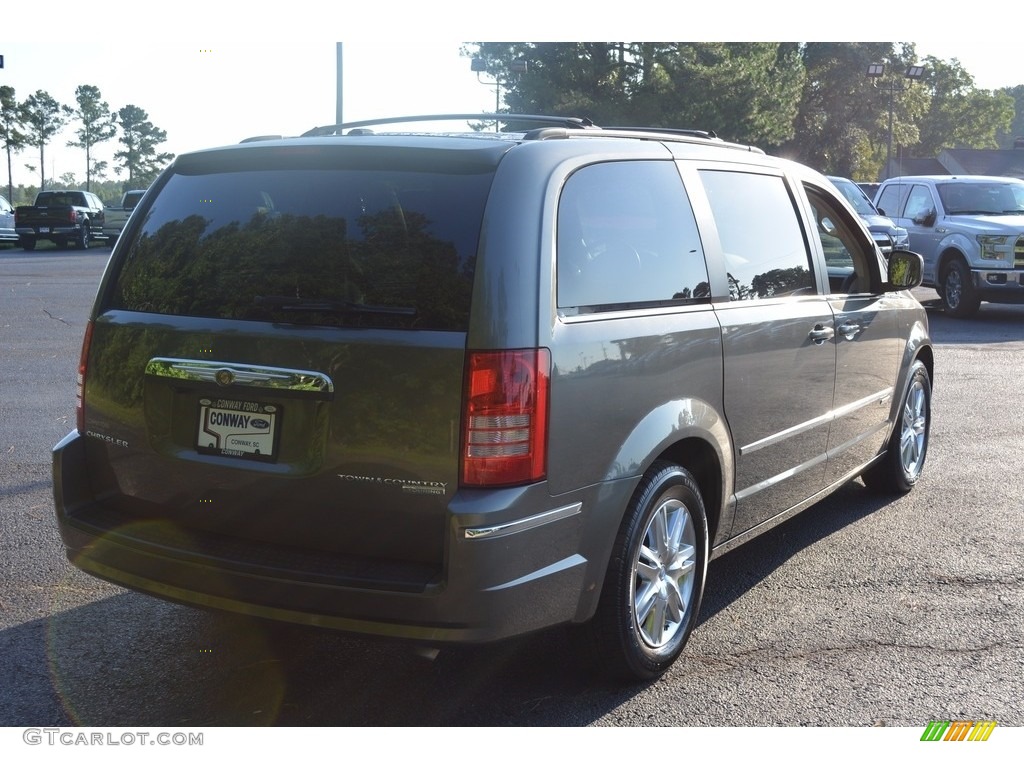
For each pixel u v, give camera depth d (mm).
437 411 3076
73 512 3688
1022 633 4250
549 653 4039
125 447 3615
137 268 3693
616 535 3510
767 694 3715
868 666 3945
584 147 3609
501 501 3049
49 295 17344
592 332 3348
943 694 3723
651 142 4039
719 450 4000
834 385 4973
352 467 3174
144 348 3537
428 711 3570
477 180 3254
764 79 46844
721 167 4363
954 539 5445
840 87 71125
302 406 3248
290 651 4027
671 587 3842
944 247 15812
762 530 4605
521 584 3131
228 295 3422
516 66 38688
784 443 4555
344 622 3139
